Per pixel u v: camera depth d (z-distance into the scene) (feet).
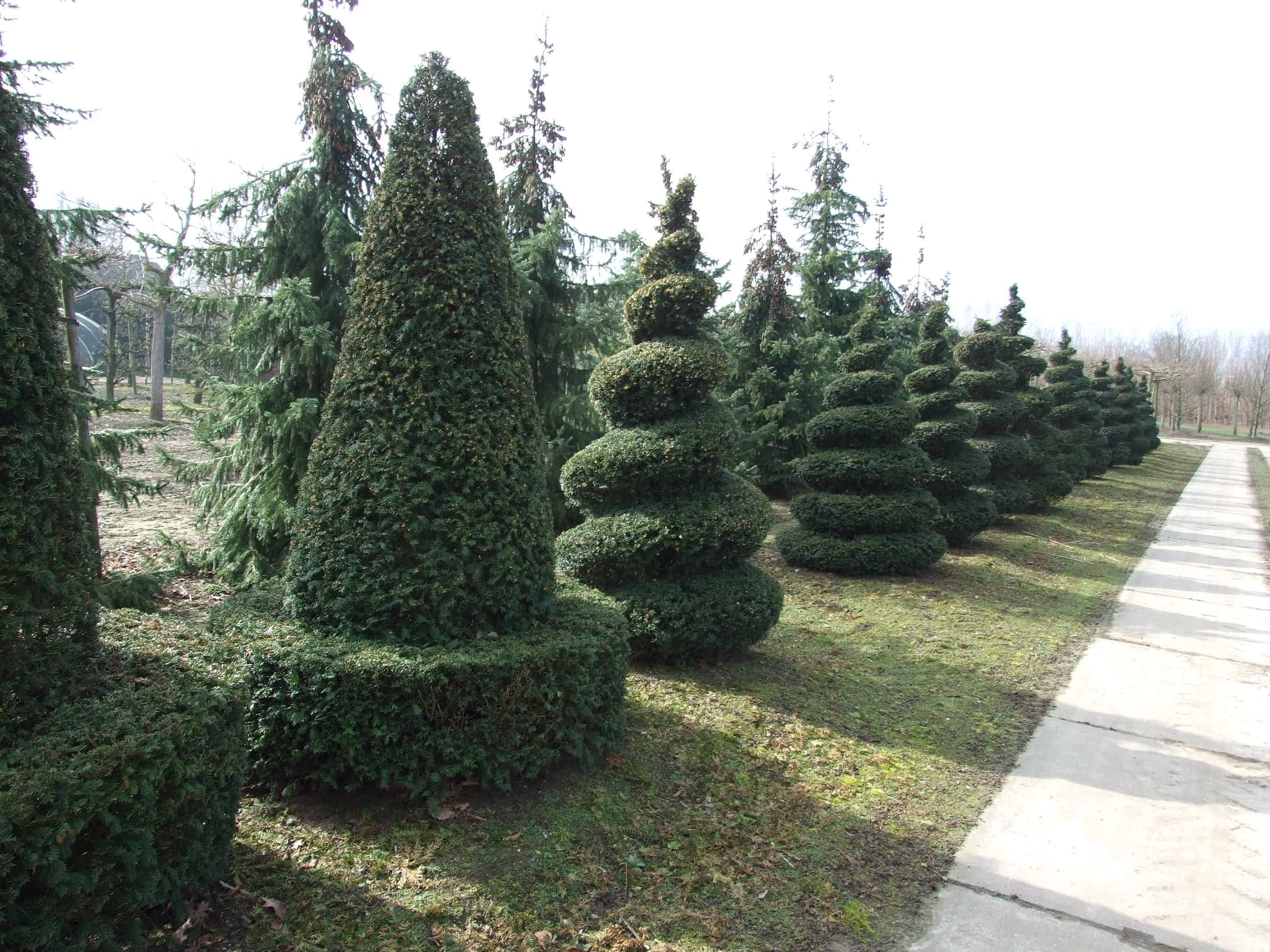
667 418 19.72
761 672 19.74
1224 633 27.02
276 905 9.62
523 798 12.63
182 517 36.91
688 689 18.02
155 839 8.16
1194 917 11.42
